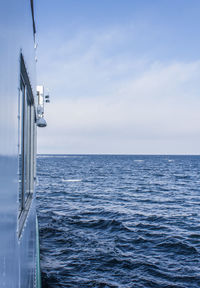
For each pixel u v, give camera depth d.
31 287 4.39
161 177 60.12
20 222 2.96
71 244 14.43
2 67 1.67
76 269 11.26
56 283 10.00
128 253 13.14
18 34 2.43
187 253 13.12
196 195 33.94
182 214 22.42
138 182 49.25
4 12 1.79
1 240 1.56
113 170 83.12
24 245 3.02
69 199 29.81
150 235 16.23
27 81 3.59
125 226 18.27
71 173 69.25
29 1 3.62
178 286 9.74
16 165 2.21
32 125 4.99
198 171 81.62
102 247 13.98
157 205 26.73
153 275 10.69
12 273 1.97
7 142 1.78
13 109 2.04
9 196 1.85
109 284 9.94
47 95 7.16
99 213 22.45
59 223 18.81
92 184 45.06
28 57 3.51
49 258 12.42
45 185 42.97
